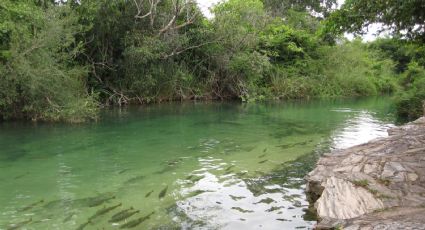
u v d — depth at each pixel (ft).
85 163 35.06
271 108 82.07
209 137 47.83
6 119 57.93
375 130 54.08
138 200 25.86
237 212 24.00
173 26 83.41
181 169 33.35
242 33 94.63
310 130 53.78
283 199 26.35
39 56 52.85
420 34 36.63
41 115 57.26
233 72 98.94
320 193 26.23
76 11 71.00
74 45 70.85
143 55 77.61
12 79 51.83
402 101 71.10
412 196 21.59
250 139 46.78
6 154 37.96
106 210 24.00
